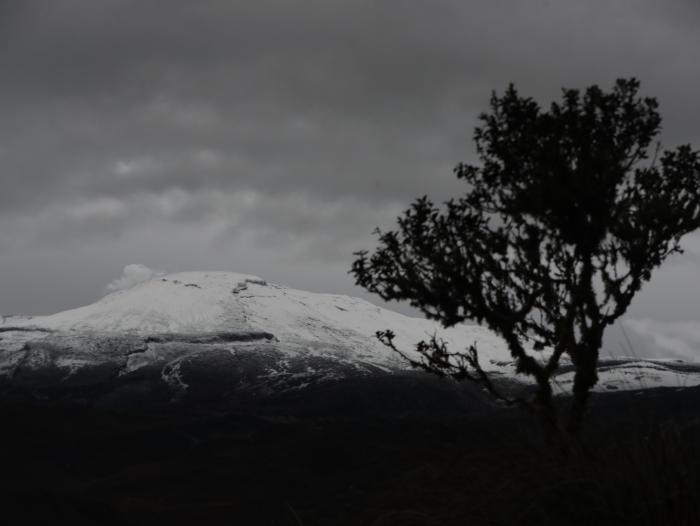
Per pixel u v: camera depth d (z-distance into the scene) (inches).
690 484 443.8
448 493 518.6
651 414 486.3
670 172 1179.3
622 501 451.8
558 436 522.6
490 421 624.4
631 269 1120.8
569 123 1138.0
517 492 491.5
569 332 1058.7
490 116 1219.9
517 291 1161.4
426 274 1228.5
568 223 1101.1
